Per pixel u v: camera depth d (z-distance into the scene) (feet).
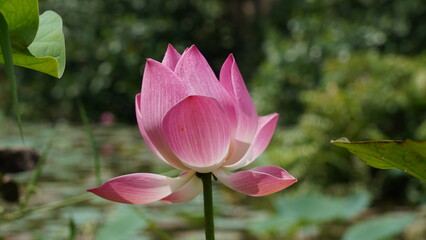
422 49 32.14
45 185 18.20
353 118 21.15
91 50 39.17
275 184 3.30
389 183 19.83
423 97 21.04
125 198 3.34
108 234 6.47
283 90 28.25
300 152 20.57
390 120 21.40
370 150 3.31
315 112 21.53
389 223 9.22
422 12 32.42
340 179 20.54
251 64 42.34
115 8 40.19
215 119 3.29
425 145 3.14
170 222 14.29
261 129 3.57
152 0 41.01
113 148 27.86
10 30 3.04
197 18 42.86
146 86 3.35
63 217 13.41
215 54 44.68
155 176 3.37
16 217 5.78
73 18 39.37
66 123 37.65
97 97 38.91
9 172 5.80
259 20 45.14
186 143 3.30
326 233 14.05
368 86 21.67
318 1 36.14
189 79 3.41
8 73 2.70
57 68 3.16
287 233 11.50
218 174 3.41
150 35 39.65
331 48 28.89
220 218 15.51
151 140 3.39
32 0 3.01
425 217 16.06
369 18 33.45
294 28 31.94
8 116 37.86
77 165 22.58
